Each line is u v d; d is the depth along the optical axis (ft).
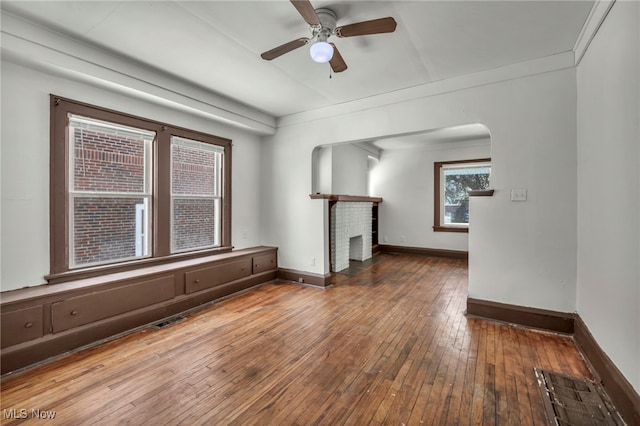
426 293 12.89
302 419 5.34
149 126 10.59
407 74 10.07
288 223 14.82
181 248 11.99
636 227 5.13
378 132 11.89
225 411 5.54
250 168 15.03
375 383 6.41
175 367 7.04
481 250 9.98
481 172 20.35
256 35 7.73
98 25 7.30
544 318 9.00
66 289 7.76
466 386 6.28
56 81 8.37
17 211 7.75
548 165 8.93
